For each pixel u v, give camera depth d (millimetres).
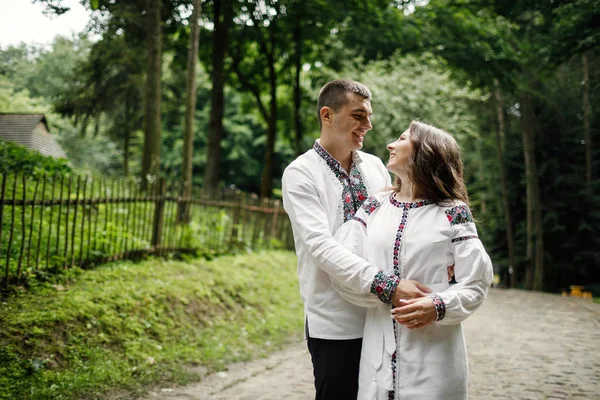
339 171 2510
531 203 20016
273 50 18719
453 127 17688
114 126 17641
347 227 2365
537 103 21594
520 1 13961
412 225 2191
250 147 36500
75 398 3713
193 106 9078
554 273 23062
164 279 6332
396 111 17109
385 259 2207
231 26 16891
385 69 17281
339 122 2475
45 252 5594
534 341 6430
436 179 2189
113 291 5371
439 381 2070
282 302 7926
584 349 5973
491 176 24125
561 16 11078
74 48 13492
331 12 15664
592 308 10141
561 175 22203
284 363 5426
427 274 2146
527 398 4098
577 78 18938
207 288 6680
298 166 2482
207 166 16062
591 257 22422
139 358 4617
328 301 2365
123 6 11539
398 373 2117
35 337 4117
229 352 5496
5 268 4855
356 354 2355
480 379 4629
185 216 7977
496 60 14859
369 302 2182
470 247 2084
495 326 7512
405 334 2129
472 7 15336
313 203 2395
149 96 10641
